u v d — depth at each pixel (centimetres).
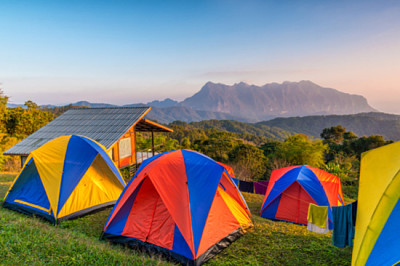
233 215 679
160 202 622
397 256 365
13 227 575
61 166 755
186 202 575
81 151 802
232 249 596
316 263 539
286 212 910
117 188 888
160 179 598
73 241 546
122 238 608
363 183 514
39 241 518
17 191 792
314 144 2317
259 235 685
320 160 2278
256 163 2350
